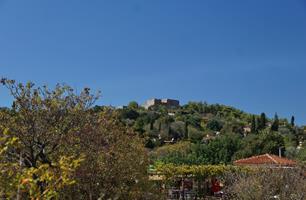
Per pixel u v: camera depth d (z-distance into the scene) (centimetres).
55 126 1048
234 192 1756
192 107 11775
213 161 5022
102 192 1054
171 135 8438
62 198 943
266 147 5503
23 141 993
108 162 1092
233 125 9675
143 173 1362
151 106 11650
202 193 2894
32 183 504
